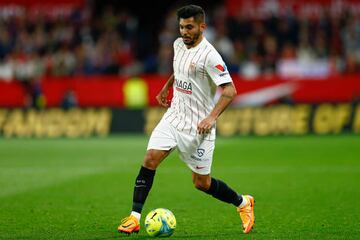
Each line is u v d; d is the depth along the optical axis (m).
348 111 71.38
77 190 37.12
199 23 23.83
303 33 82.50
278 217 28.95
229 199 25.53
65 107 72.81
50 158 53.00
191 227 26.83
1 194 35.62
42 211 30.59
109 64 80.00
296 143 63.56
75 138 70.88
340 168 46.19
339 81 73.50
